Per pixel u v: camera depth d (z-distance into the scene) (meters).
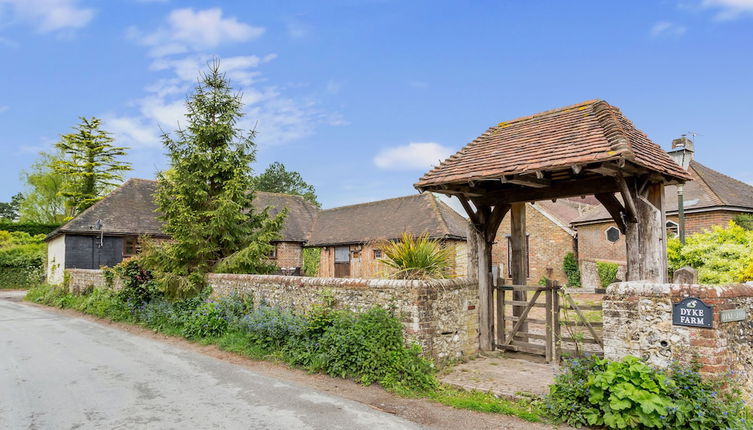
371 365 7.07
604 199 7.21
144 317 12.80
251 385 7.04
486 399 6.19
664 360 5.28
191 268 13.15
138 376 7.59
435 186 8.00
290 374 7.70
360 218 26.06
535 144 7.70
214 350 9.65
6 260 30.06
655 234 6.65
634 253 6.82
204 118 14.46
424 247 8.72
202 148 14.16
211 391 6.73
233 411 5.84
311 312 8.45
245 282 11.27
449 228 20.42
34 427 5.30
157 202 13.90
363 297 8.06
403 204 24.81
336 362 7.46
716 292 5.05
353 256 23.75
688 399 4.76
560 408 5.42
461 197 8.63
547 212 24.42
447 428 5.26
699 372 5.02
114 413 5.79
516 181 7.02
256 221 15.08
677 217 18.69
